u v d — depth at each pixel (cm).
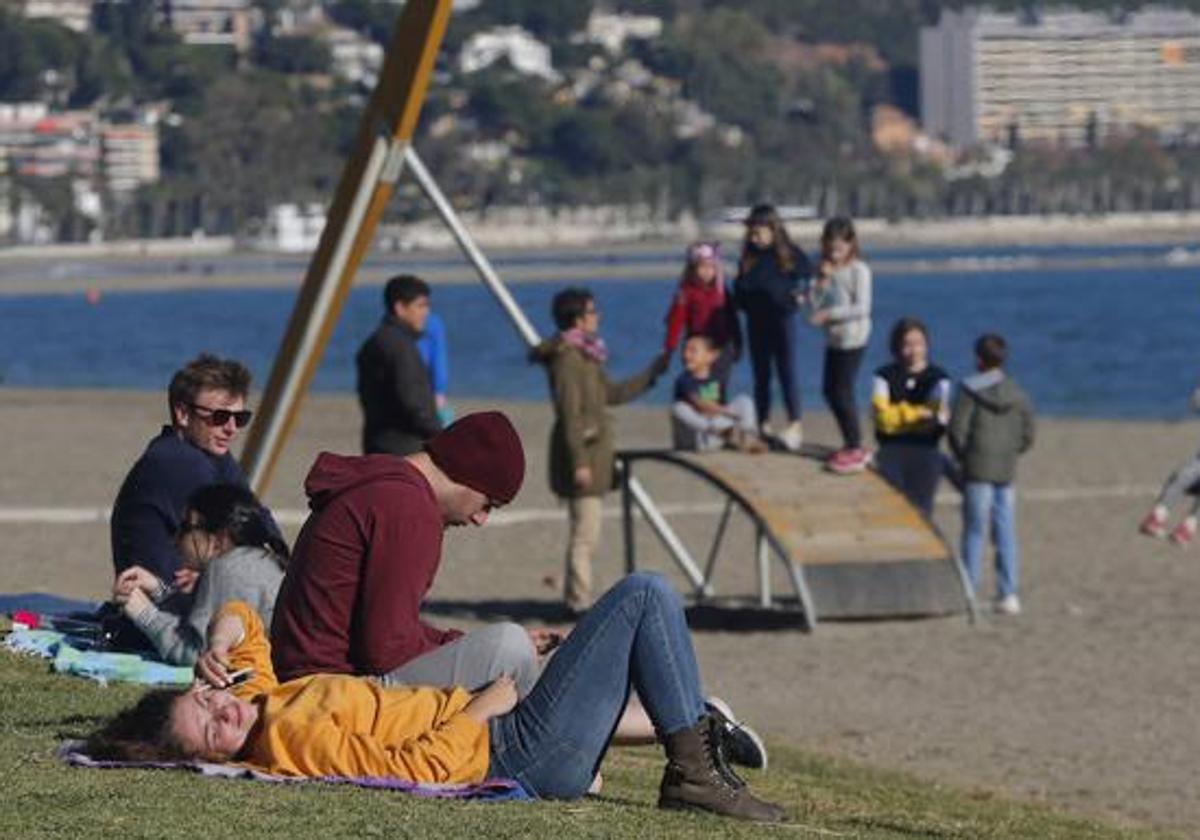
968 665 3114
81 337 17475
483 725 1608
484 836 1485
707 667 3112
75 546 4081
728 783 1655
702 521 4653
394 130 3195
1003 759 2550
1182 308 19862
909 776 2419
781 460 3544
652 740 1675
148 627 2039
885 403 3525
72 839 1435
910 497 3544
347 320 19012
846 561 3369
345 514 1634
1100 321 17862
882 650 3225
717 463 3503
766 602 3512
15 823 1466
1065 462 6081
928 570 3406
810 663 3134
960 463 3500
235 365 2158
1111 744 2625
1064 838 2053
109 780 1580
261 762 1612
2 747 1722
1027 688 2956
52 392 9700
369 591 1633
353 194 3225
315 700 1603
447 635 1694
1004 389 3475
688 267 3553
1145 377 11481
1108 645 3253
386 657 1638
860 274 3566
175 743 1612
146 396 9331
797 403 3675
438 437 1656
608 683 1608
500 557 4131
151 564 2116
